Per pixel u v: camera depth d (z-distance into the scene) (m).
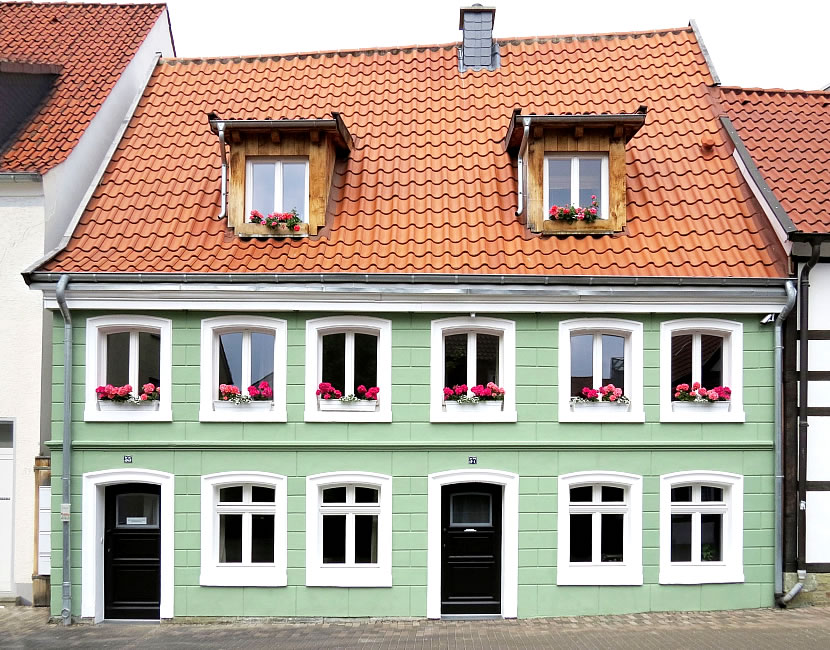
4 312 12.38
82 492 11.50
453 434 11.50
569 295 11.28
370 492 11.76
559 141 12.21
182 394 11.57
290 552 11.48
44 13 16.12
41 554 12.15
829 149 13.20
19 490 12.23
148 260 11.69
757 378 11.62
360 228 12.27
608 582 11.45
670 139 13.56
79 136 13.19
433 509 11.46
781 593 11.42
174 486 11.51
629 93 14.44
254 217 12.21
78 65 14.76
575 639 10.11
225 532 11.74
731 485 11.59
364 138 13.89
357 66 15.53
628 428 11.56
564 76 14.91
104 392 11.45
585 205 12.43
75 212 12.88
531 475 11.51
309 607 11.45
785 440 11.52
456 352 11.82
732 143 13.28
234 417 11.51
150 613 11.73
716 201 12.47
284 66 15.59
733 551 11.55
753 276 11.38
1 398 12.30
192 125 14.23
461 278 11.18
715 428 11.57
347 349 11.76
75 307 11.45
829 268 11.71
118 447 11.50
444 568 11.70
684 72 14.81
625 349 11.83
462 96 14.69
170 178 13.22
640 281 11.20
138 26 15.77
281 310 11.48
